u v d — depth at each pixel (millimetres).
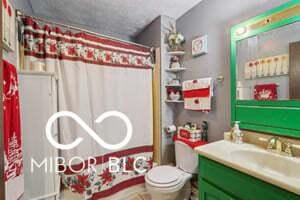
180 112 2221
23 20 1430
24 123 1189
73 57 1645
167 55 2211
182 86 2100
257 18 1347
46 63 1517
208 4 1788
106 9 1990
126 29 2500
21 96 1182
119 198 1938
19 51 1400
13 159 958
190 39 2035
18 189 1015
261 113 1326
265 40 1315
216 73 1726
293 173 1005
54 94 1318
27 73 1203
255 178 882
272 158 1127
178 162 1917
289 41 1187
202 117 1897
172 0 1850
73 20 2240
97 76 1801
